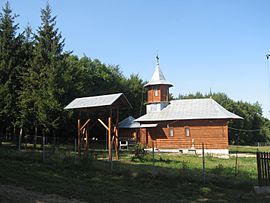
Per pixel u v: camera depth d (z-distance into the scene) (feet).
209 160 113.29
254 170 81.41
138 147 106.83
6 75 141.28
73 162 69.82
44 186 50.55
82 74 203.92
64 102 145.79
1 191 45.01
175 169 70.64
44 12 151.64
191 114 169.48
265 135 357.41
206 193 52.90
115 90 242.37
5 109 133.49
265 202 48.55
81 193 47.60
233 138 329.31
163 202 45.60
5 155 78.84
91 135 201.57
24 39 154.71
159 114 177.37
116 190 51.57
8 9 148.36
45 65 146.30
